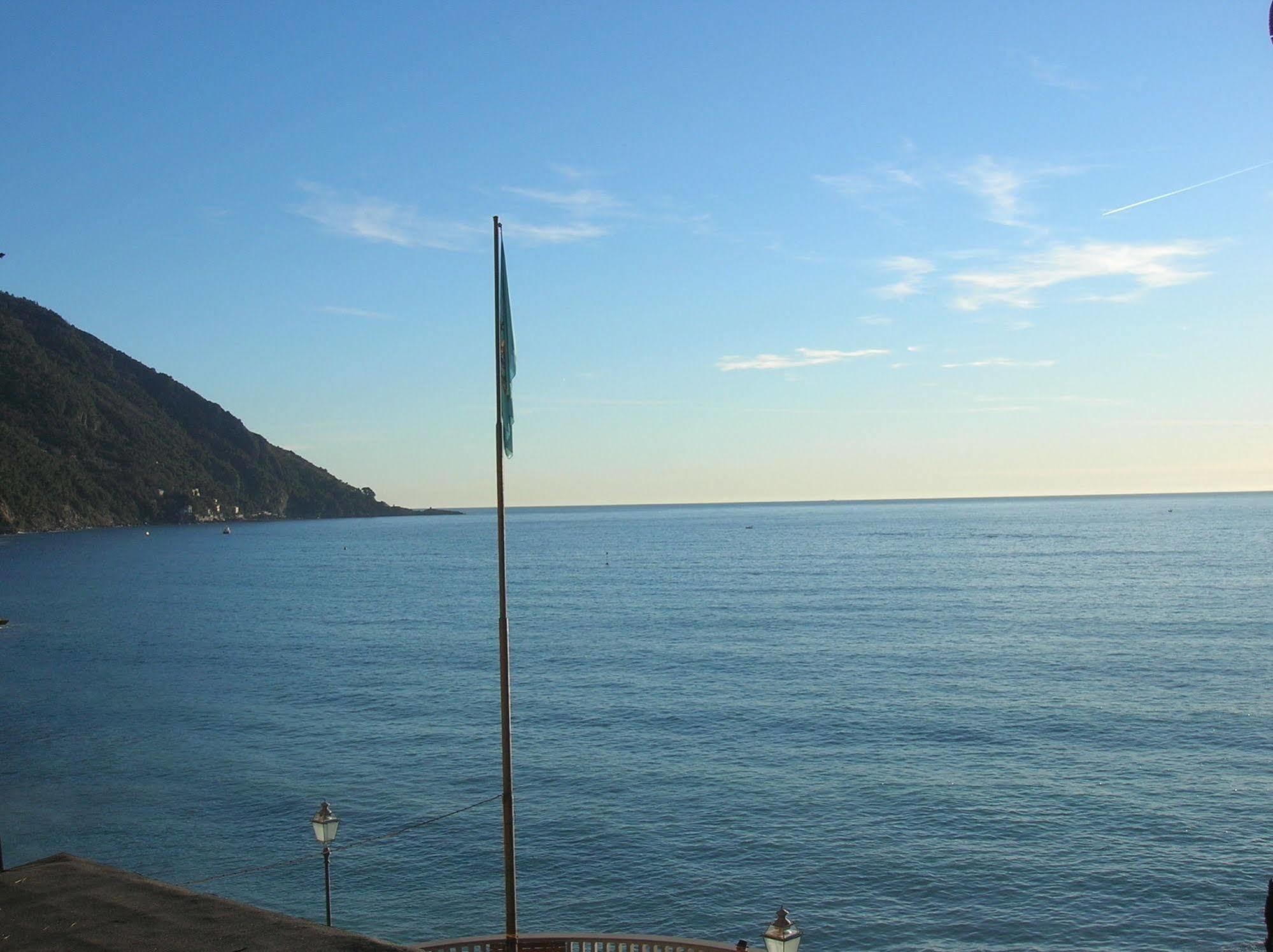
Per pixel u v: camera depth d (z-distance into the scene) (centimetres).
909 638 8638
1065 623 9519
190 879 3400
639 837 3700
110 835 3819
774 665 7275
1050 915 3012
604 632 9388
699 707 5853
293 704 6181
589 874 3381
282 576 17288
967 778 4338
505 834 1838
